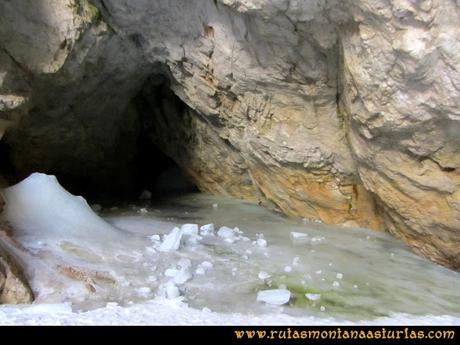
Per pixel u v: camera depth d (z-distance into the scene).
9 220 3.96
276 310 3.24
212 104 5.69
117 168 7.71
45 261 3.60
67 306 3.04
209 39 4.96
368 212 5.24
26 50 4.58
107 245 4.15
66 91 5.54
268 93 4.99
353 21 3.58
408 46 3.18
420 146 3.79
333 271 4.10
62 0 4.59
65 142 6.46
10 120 4.80
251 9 4.05
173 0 4.88
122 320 2.78
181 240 4.48
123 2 4.98
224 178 6.92
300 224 5.61
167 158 8.62
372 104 3.75
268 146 5.34
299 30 4.18
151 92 7.07
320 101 4.71
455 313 3.36
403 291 3.74
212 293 3.49
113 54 5.50
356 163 4.66
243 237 4.93
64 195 4.43
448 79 3.21
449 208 3.97
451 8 2.96
